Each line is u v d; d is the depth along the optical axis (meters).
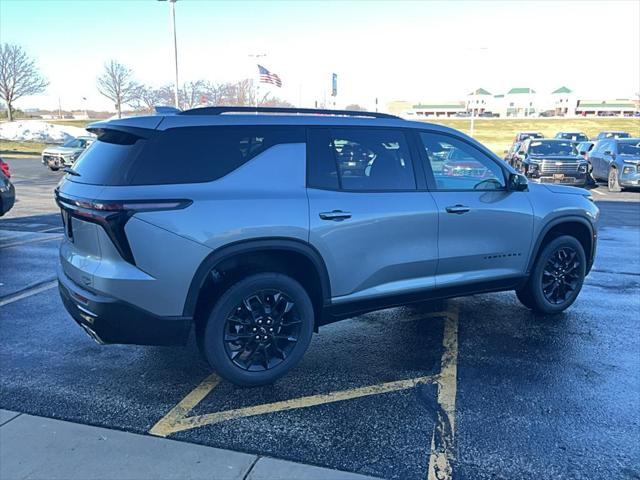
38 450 3.06
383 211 4.10
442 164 4.58
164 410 3.54
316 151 3.94
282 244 3.68
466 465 2.98
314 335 4.91
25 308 5.49
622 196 16.38
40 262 7.39
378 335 4.91
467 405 3.63
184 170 3.50
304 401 3.69
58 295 5.92
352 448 3.13
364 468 2.94
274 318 3.85
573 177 17.61
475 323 5.21
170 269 3.38
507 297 6.10
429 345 4.67
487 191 4.75
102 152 3.64
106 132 3.78
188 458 3.01
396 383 3.95
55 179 20.70
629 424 3.39
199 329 3.70
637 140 18.34
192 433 3.27
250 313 3.75
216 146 3.62
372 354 4.48
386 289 4.24
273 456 3.05
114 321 3.39
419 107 100.69
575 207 5.25
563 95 102.12
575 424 3.39
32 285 6.29
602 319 5.32
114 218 3.26
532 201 5.00
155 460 2.99
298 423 3.40
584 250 5.56
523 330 5.01
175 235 3.37
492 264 4.81
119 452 3.05
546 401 3.68
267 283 3.74
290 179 3.80
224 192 3.55
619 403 3.65
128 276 3.32
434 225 4.37
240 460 3.00
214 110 3.81
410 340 4.79
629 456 3.06
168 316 3.45
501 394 3.78
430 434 3.28
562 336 4.86
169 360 4.34
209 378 4.03
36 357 4.35
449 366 4.23
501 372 4.12
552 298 5.37
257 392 3.81
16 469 2.88
